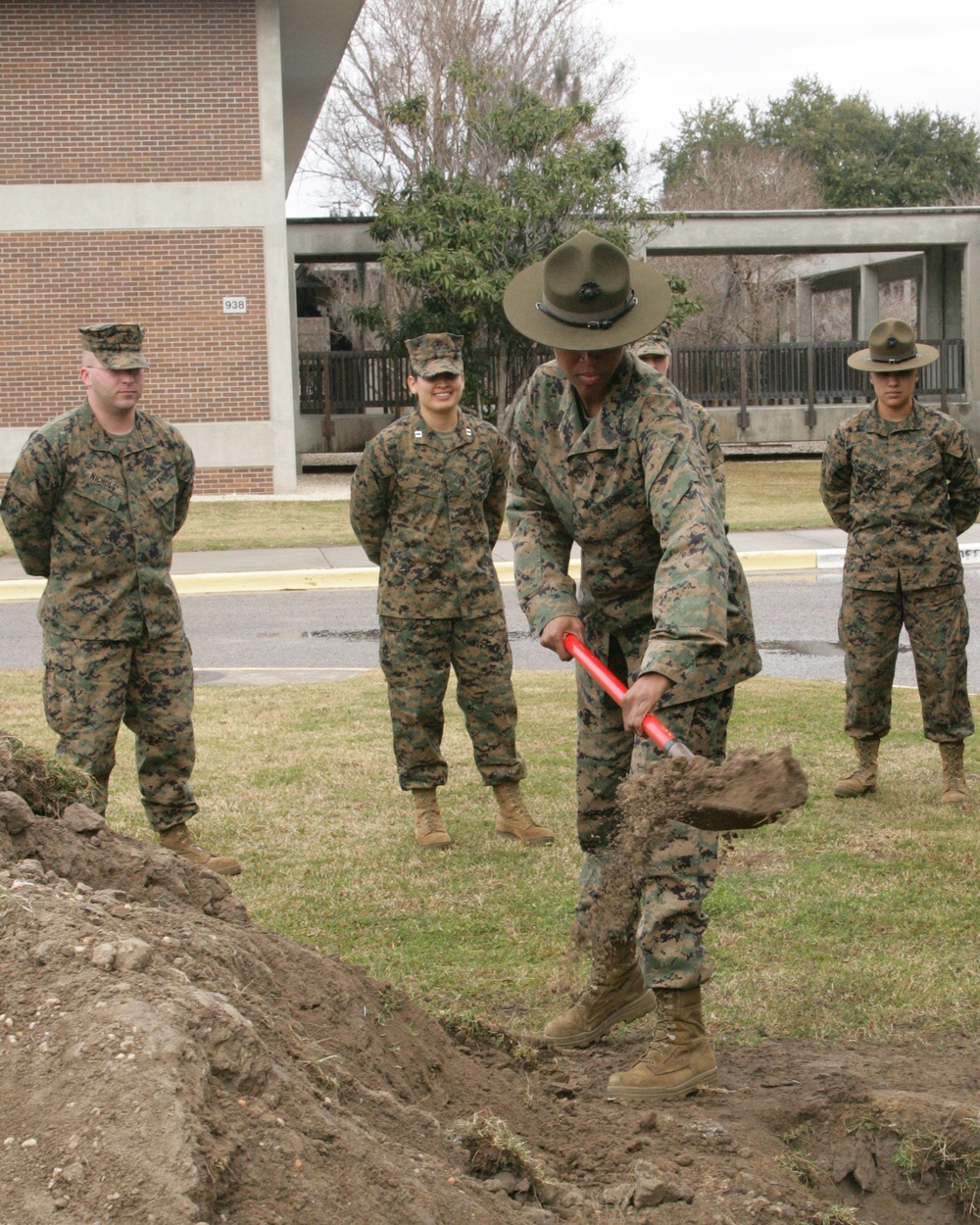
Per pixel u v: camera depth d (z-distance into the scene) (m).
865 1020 3.86
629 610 3.62
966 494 6.08
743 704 8.11
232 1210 2.04
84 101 20.17
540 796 6.30
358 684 9.25
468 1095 3.16
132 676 5.19
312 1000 3.05
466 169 24.91
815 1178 3.10
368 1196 2.21
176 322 20.78
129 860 3.26
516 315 3.37
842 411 29.89
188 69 20.30
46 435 4.95
